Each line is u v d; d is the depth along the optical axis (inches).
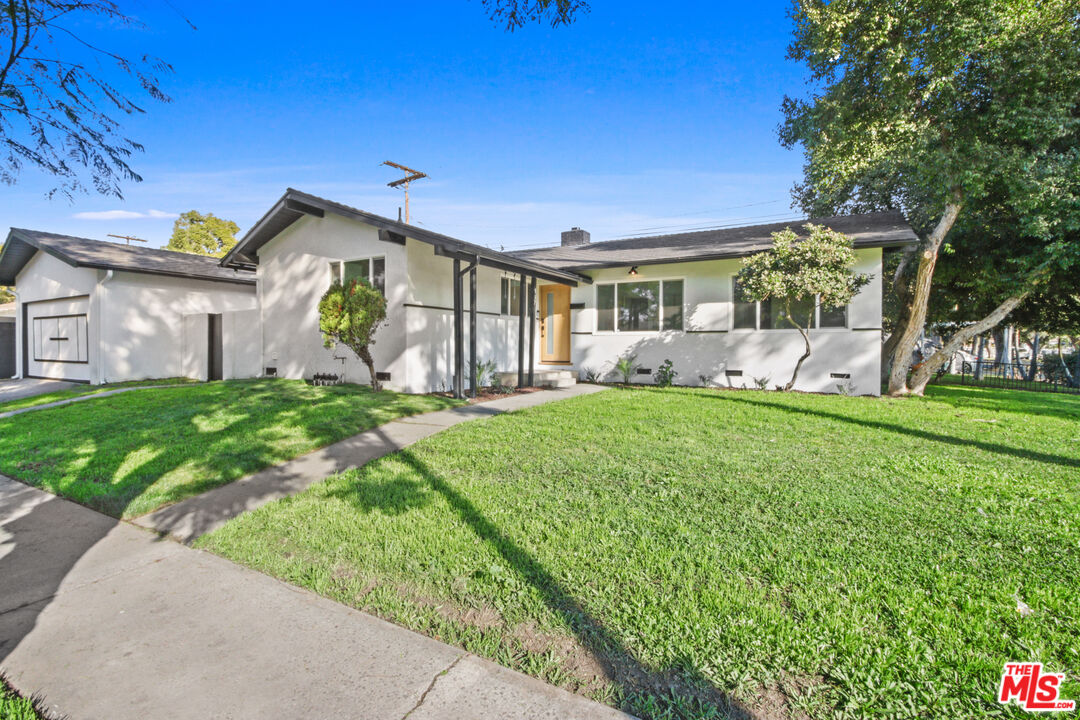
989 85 384.8
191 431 259.1
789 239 392.8
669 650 86.7
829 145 451.8
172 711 76.7
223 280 581.3
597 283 541.6
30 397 423.5
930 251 422.6
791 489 167.5
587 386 490.0
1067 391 563.5
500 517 145.9
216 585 115.8
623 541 129.2
